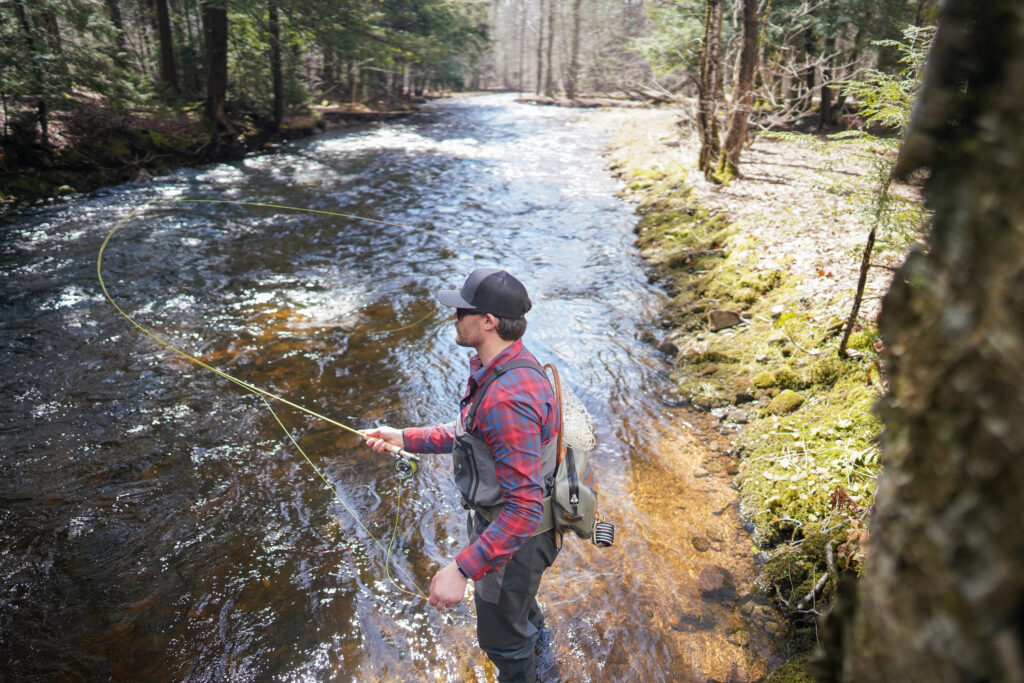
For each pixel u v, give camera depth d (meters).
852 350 4.50
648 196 10.98
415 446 2.44
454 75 37.47
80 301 6.48
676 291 6.79
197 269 7.56
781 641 2.73
